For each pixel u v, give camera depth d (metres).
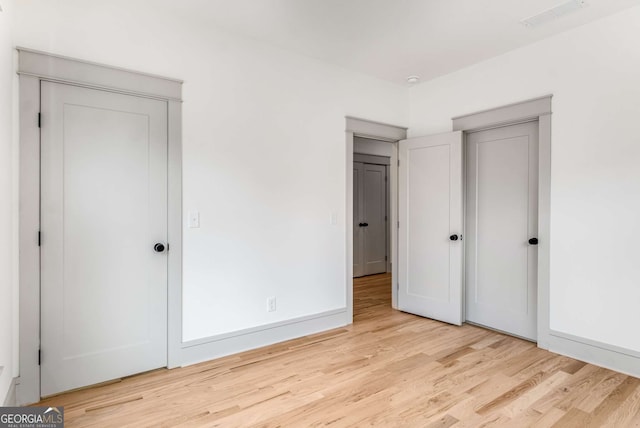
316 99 3.42
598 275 2.68
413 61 3.47
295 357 2.85
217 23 2.75
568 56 2.85
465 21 2.70
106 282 2.39
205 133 2.76
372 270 6.34
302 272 3.33
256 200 3.03
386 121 3.99
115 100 2.40
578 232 2.79
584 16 2.63
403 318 3.89
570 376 2.51
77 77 2.25
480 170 3.62
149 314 2.55
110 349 2.41
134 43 2.46
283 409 2.10
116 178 2.41
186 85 2.67
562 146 2.88
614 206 2.61
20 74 2.07
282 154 3.19
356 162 6.08
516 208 3.33
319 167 3.44
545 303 2.98
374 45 3.11
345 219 3.65
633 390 2.31
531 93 3.09
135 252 2.49
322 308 3.48
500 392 2.29
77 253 2.29
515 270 3.33
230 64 2.88
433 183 3.82
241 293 2.96
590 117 2.73
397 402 2.17
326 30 2.85
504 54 3.29
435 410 2.09
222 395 2.26
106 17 2.36
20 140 2.08
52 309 2.21
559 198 2.90
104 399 2.20
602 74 2.67
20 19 2.08
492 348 3.03
